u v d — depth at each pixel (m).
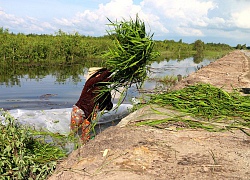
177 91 6.78
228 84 11.20
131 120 5.54
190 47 85.75
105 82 4.98
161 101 6.37
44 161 4.61
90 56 36.44
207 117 5.58
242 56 34.19
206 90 6.75
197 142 4.39
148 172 3.40
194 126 5.11
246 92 9.17
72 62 31.78
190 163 3.66
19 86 15.74
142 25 4.92
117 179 3.24
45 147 5.07
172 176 3.31
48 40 35.25
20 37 32.94
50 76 20.34
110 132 4.67
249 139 4.62
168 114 5.66
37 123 7.82
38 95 13.32
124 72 4.90
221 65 20.05
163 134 4.67
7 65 25.86
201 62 42.72
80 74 21.97
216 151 4.06
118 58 4.76
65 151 5.18
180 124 5.20
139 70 4.81
